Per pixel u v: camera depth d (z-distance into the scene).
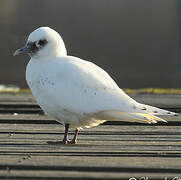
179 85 33.81
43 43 11.32
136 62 36.75
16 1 37.19
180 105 16.38
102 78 10.92
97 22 37.81
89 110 10.63
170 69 36.16
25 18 36.69
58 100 10.82
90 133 12.30
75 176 8.15
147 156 9.56
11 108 16.09
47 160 9.09
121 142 11.09
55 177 8.11
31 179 8.07
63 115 10.95
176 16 37.94
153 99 18.42
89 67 11.03
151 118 10.77
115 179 8.12
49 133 12.26
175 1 38.09
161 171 8.58
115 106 10.59
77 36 37.12
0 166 8.70
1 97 19.28
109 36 37.38
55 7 37.75
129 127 13.14
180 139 11.48
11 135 11.95
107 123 13.55
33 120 13.77
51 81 10.91
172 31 37.78
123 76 34.97
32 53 11.37
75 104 10.69
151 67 36.28
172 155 9.65
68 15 37.69
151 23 38.03
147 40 37.56
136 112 10.60
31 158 9.27
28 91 22.17
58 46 11.40
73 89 10.72
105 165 8.70
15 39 34.16
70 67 10.89
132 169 8.59
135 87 33.34
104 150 10.08
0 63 33.47
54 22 37.38
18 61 33.59
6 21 35.78
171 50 37.22
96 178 8.09
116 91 10.85
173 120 13.61
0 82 32.25
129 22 38.00
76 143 10.97
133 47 37.31
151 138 11.62
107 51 36.91
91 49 36.97
